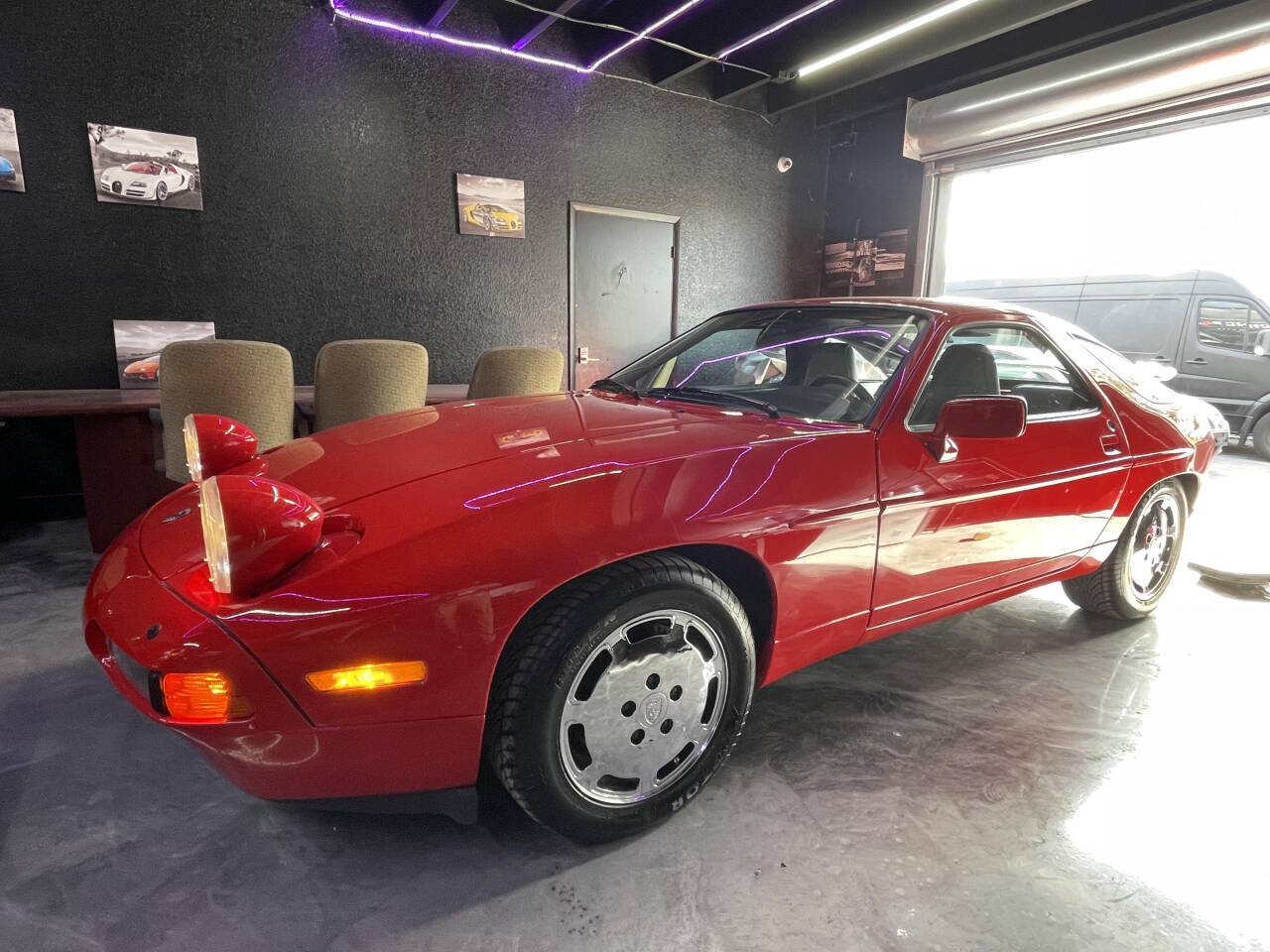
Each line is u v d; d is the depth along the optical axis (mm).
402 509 1299
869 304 2148
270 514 1142
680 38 5535
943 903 1307
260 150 4508
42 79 3863
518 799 1324
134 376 4305
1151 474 2318
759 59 5762
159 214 4273
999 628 2539
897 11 4750
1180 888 1356
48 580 3029
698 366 2309
